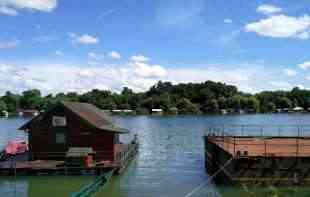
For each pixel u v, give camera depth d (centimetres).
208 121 17125
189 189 3947
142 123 16588
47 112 4909
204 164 5584
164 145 8144
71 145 4872
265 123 15075
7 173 4397
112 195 3722
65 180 4262
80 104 5753
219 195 3647
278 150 4131
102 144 4834
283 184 3634
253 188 3625
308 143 4784
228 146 4366
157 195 3722
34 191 3850
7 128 14188
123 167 4866
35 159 4903
